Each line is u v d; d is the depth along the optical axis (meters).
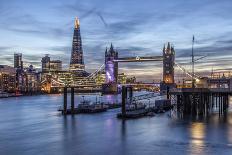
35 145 73.69
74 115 128.38
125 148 69.12
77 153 66.31
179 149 66.81
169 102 147.00
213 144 70.25
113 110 145.88
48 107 190.75
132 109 135.12
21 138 82.19
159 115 120.38
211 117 110.56
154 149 67.50
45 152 67.56
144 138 78.00
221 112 125.19
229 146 68.38
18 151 68.69
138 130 88.88
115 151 67.06
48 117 126.88
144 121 105.25
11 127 102.00
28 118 127.38
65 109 133.50
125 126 96.12
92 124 102.50
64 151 68.00
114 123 102.75
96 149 69.00
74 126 99.69
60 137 82.44
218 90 113.88
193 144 70.56
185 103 120.38
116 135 82.94
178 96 128.75
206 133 81.69
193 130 86.06
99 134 85.06
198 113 118.88
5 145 74.19
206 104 125.19
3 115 141.75
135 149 68.12
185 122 100.06
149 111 126.81
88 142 75.62
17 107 195.25
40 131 92.69
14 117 132.50
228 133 81.31
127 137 79.88
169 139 75.94
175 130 86.81
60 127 98.50
